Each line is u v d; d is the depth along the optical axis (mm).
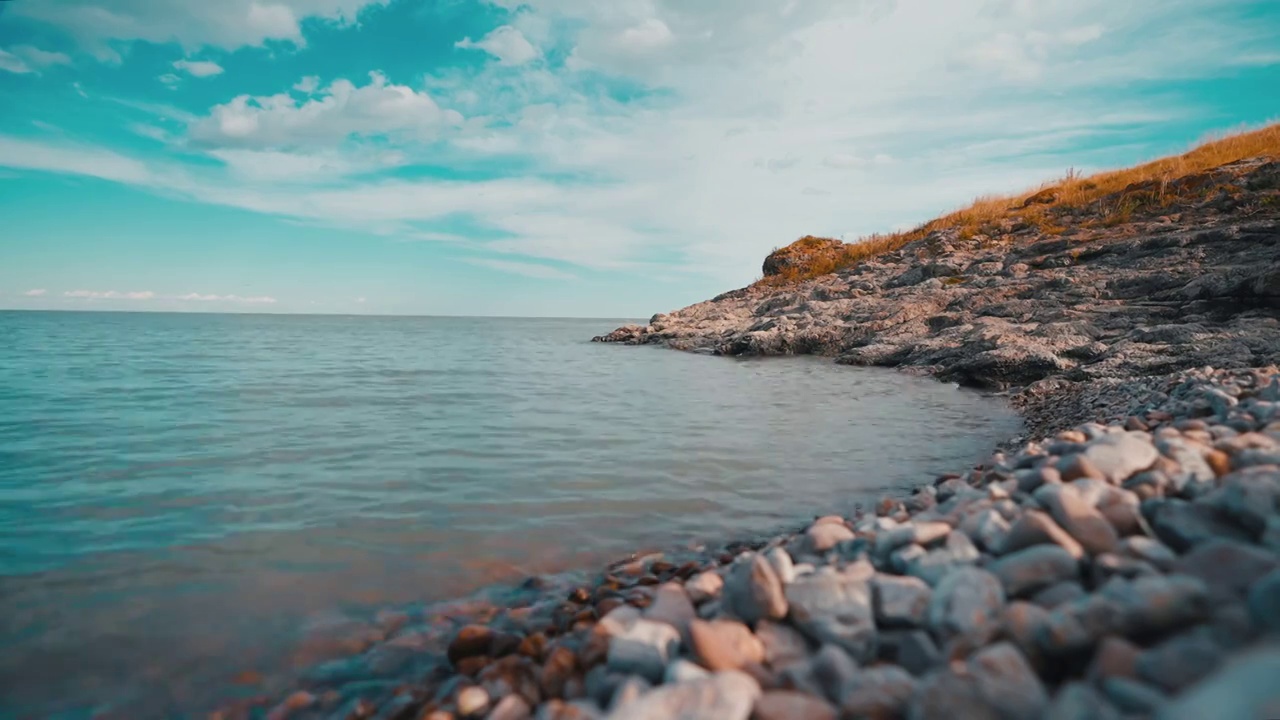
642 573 4566
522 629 3754
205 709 3061
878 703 1982
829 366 20062
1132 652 1845
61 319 99250
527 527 5594
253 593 4281
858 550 3379
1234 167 22828
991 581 2473
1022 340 15523
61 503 6078
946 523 3346
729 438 9406
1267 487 2492
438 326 95312
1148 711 1627
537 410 12047
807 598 2695
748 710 2014
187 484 6762
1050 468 3680
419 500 6320
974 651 2143
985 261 24688
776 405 12609
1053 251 22812
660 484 6934
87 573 4543
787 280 37188
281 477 7082
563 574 4621
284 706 3080
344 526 5566
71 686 3225
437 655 3523
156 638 3688
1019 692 1815
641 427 10281
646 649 2598
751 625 2736
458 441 9117
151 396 13297
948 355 17438
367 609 4082
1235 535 2480
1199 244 18156
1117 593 2043
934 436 9477
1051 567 2484
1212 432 4078
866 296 26719
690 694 2047
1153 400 7676
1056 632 2008
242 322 98000
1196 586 1931
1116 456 3502
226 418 10758
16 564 4676
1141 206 23922
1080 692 1707
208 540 5199
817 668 2281
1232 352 11445
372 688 3217
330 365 21438
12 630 3744
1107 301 17203
